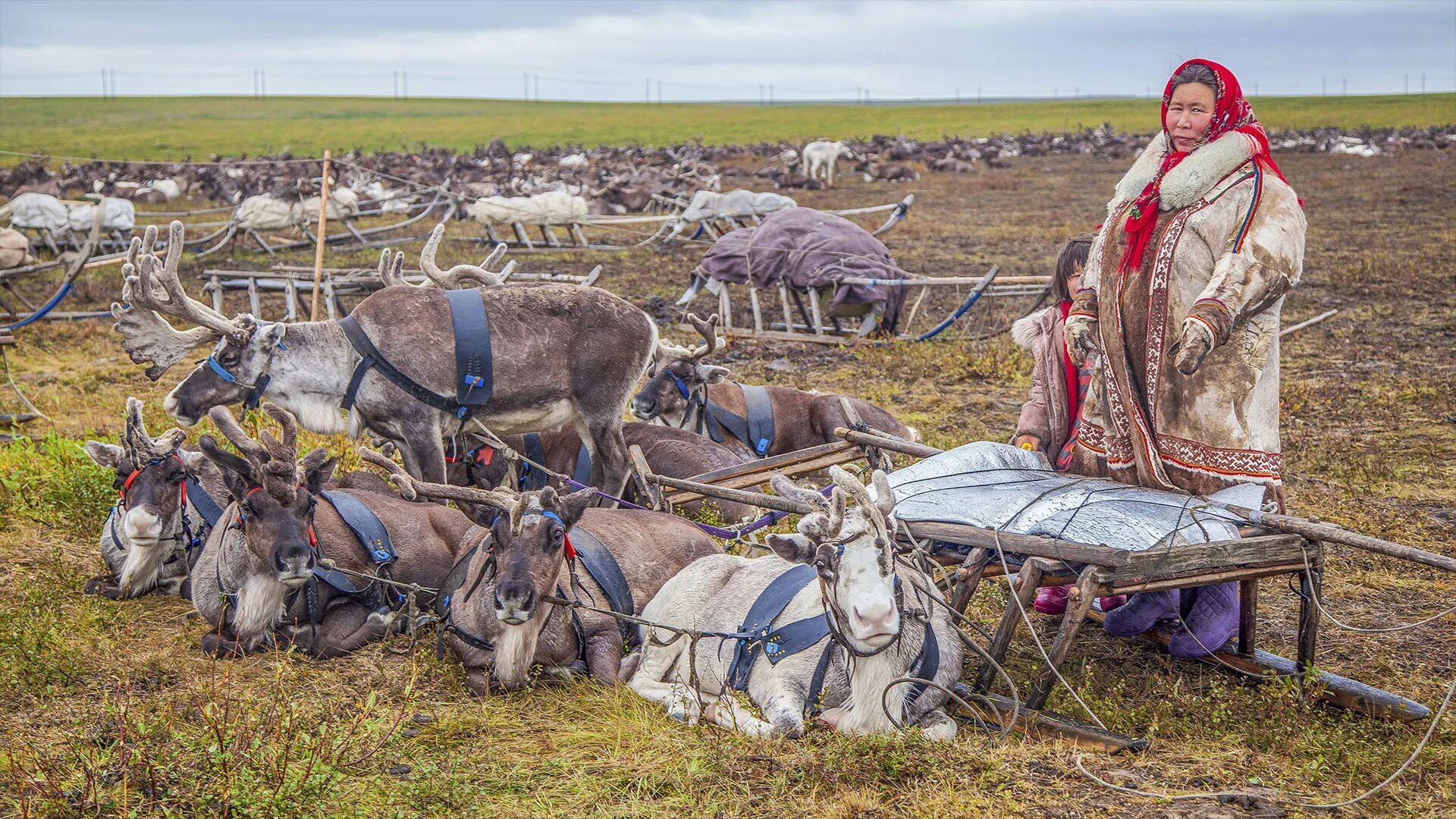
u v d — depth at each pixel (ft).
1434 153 198.39
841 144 196.24
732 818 14.57
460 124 375.45
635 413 30.99
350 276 47.47
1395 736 16.35
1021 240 90.53
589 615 19.19
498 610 17.01
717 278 52.85
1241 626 18.52
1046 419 20.81
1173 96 17.12
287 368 23.44
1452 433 34.71
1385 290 63.67
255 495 18.85
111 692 18.53
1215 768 15.56
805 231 51.26
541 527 17.58
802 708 16.56
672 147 234.58
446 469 26.09
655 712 17.62
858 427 27.78
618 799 15.21
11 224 77.77
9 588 23.15
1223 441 17.02
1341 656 19.88
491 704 18.08
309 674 19.27
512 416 24.11
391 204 96.73
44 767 15.69
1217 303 15.76
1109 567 15.78
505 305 23.90
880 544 15.01
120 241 82.17
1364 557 24.64
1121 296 17.51
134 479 21.98
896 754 15.28
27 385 43.04
